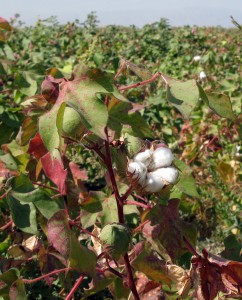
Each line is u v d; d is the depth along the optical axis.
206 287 0.52
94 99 0.42
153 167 0.48
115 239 0.49
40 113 0.60
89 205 0.57
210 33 6.31
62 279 0.66
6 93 1.43
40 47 3.34
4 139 1.10
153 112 1.77
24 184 0.55
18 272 0.56
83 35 4.64
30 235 0.82
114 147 0.52
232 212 1.59
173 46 4.24
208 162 1.72
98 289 0.57
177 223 0.52
